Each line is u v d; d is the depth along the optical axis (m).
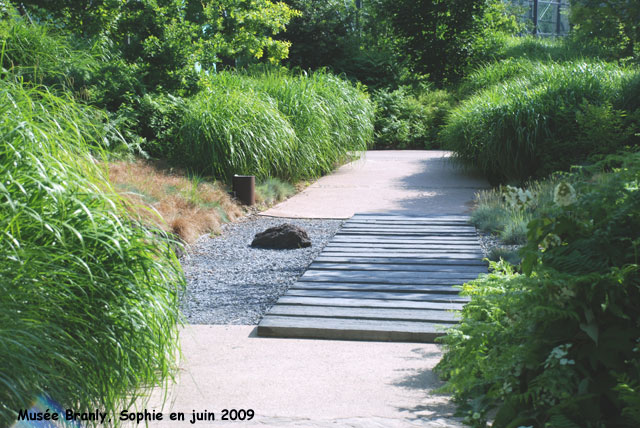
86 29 11.61
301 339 4.70
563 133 12.36
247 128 11.01
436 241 8.06
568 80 13.32
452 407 3.45
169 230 7.57
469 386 2.85
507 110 12.53
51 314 2.85
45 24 11.45
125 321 3.05
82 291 2.89
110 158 9.78
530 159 12.42
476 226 9.05
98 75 10.99
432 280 6.11
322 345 4.56
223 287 6.24
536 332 2.61
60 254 2.98
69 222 3.10
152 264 3.27
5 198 3.05
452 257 7.13
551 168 11.78
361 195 11.58
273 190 11.09
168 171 10.35
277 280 6.48
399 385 3.79
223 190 10.30
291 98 12.74
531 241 2.80
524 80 14.39
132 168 9.62
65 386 2.76
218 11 13.31
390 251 7.54
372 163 15.31
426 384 3.80
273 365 4.15
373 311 5.16
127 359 3.06
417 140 20.05
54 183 3.14
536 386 2.41
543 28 40.28
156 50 11.98
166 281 3.41
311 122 12.58
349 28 25.83
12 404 2.51
